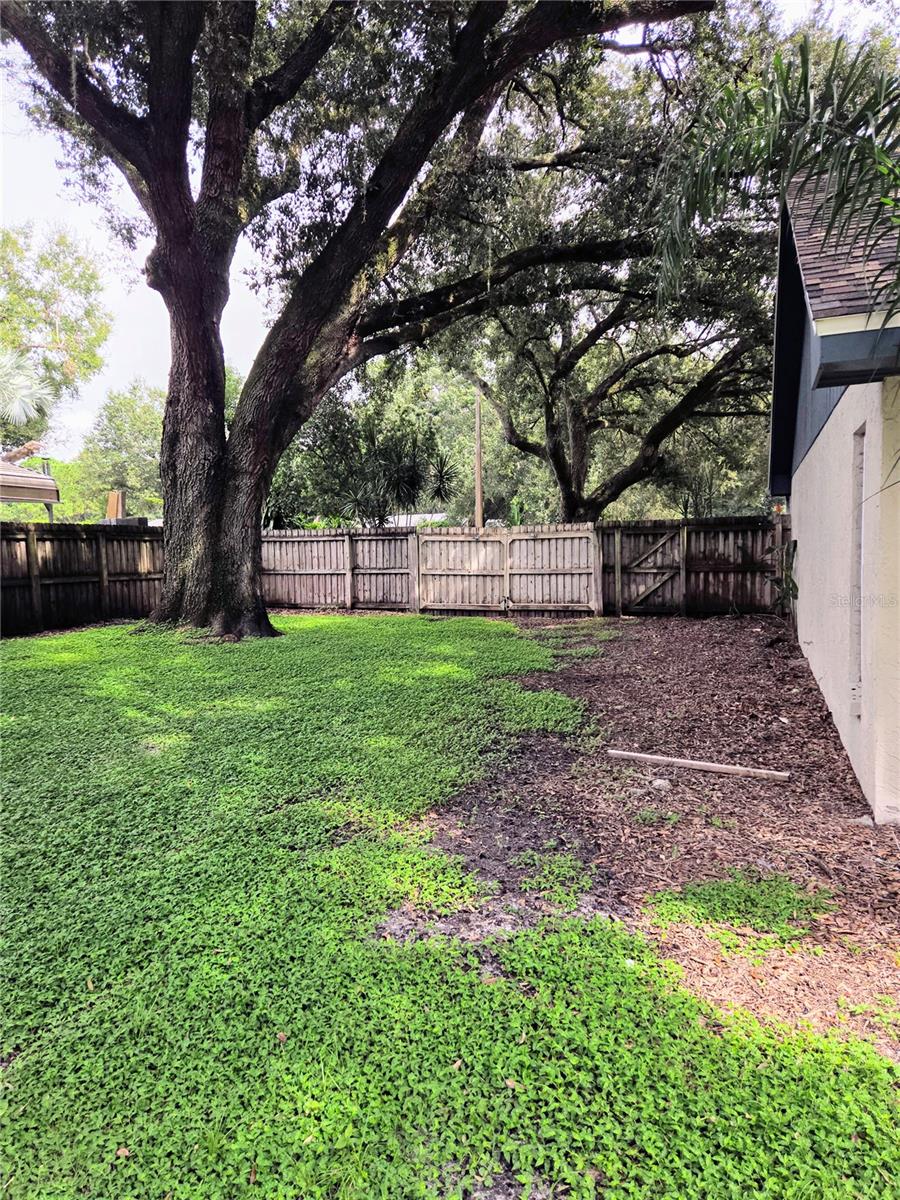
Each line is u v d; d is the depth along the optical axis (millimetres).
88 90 6082
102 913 2316
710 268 9641
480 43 6961
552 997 1877
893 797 3068
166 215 6742
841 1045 1699
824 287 2746
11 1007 1862
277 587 12727
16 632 8422
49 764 3773
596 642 8156
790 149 2857
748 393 14289
